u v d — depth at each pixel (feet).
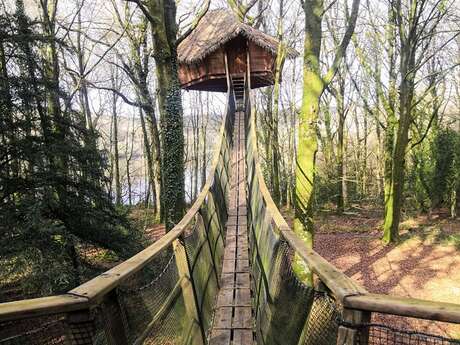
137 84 51.55
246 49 65.36
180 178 32.71
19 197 25.89
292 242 7.52
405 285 35.88
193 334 9.93
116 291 5.89
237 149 40.98
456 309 4.00
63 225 24.86
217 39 63.46
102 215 28.89
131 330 6.25
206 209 14.85
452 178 64.64
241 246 19.67
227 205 25.82
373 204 82.33
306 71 27.09
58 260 24.08
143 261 6.84
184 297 9.57
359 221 64.44
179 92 32.83
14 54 25.49
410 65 48.42
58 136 27.17
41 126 26.89
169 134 32.58
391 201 49.06
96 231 28.50
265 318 9.96
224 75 66.44
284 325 7.63
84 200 28.22
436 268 39.19
